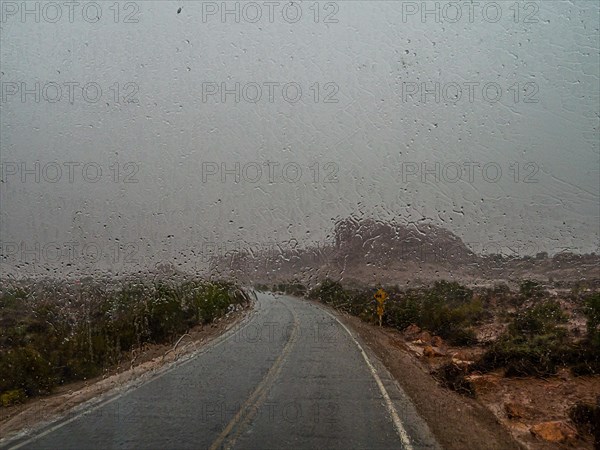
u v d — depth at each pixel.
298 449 6.92
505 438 8.47
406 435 7.70
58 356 12.68
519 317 20.89
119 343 15.69
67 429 7.86
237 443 7.11
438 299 27.27
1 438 7.55
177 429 7.77
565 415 10.20
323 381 11.63
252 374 12.41
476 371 14.41
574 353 14.38
